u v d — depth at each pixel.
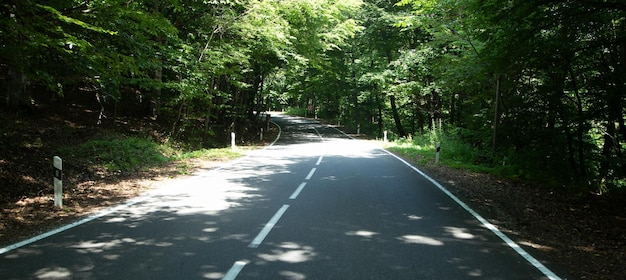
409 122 41.56
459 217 7.09
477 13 10.44
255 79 31.61
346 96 42.94
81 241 5.34
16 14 6.82
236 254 4.89
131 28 9.05
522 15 8.76
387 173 12.67
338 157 17.53
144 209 7.37
